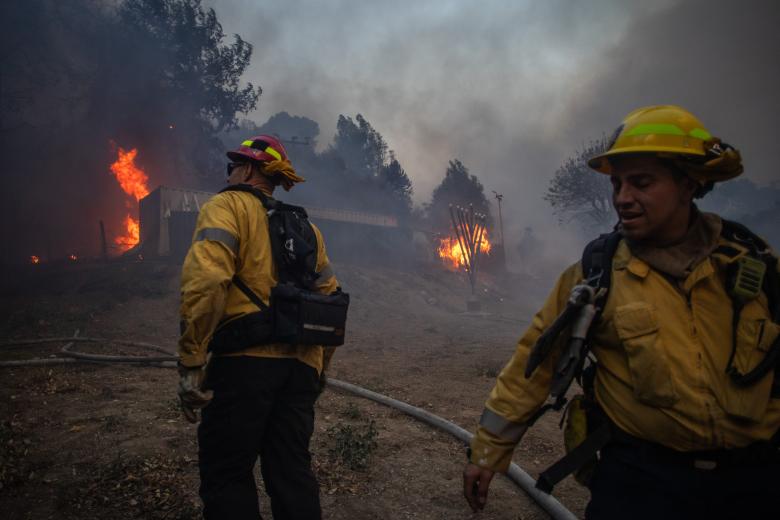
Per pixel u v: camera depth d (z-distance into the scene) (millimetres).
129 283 15430
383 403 5316
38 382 5762
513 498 3080
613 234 1353
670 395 1131
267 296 2102
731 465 1137
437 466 3545
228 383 2031
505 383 1416
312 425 2273
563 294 1401
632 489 1218
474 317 19359
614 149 1228
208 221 2041
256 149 2363
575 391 6180
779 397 1142
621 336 1188
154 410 4660
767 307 1159
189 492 2949
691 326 1156
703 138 1179
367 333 13062
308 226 2428
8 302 13812
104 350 8477
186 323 1877
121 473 3152
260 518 2047
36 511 2725
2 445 3473
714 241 1194
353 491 3082
